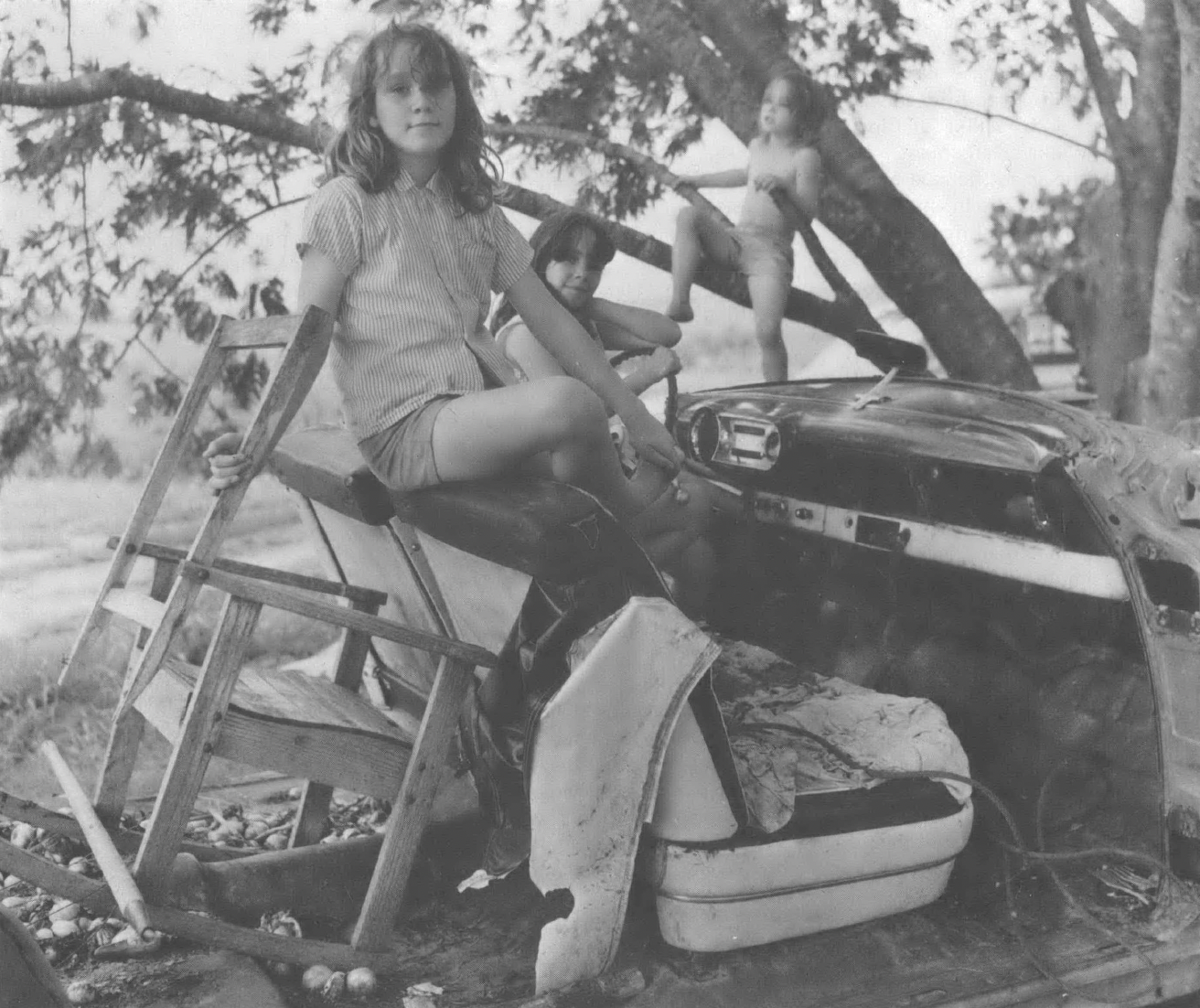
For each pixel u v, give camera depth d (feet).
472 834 8.84
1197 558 8.00
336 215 7.63
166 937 7.61
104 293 13.62
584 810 7.11
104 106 13.33
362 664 9.39
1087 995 7.52
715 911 7.39
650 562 7.48
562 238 10.25
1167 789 8.18
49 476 13.53
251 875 8.12
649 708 7.14
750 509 10.42
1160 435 8.94
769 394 10.93
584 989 7.13
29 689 12.20
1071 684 8.98
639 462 9.36
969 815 8.05
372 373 7.77
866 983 7.46
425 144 7.67
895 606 9.70
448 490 7.59
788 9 14.55
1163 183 15.64
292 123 13.60
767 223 14.01
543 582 7.36
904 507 9.58
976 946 7.84
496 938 8.07
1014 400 9.64
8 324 13.34
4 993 5.05
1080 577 8.57
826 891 7.68
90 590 13.26
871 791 7.82
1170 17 15.51
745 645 9.98
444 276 7.97
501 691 7.66
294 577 9.09
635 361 12.21
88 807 8.04
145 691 7.80
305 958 7.41
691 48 14.29
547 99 14.32
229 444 7.15
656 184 14.52
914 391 10.31
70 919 8.11
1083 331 16.21
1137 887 8.32
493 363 8.26
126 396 13.78
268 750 7.23
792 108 13.91
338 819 10.33
